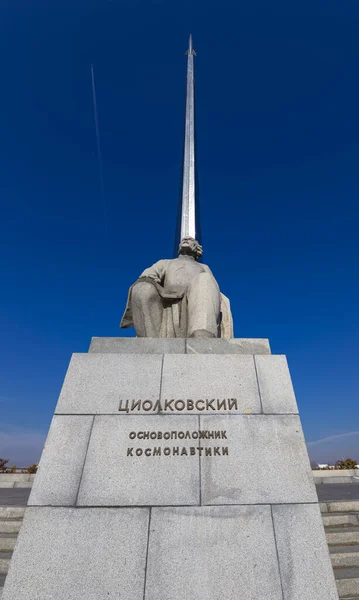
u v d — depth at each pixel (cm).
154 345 349
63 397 300
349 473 1136
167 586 215
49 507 243
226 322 527
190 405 297
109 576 218
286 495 253
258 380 316
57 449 270
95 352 342
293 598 213
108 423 285
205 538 233
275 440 280
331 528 482
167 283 514
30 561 222
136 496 249
